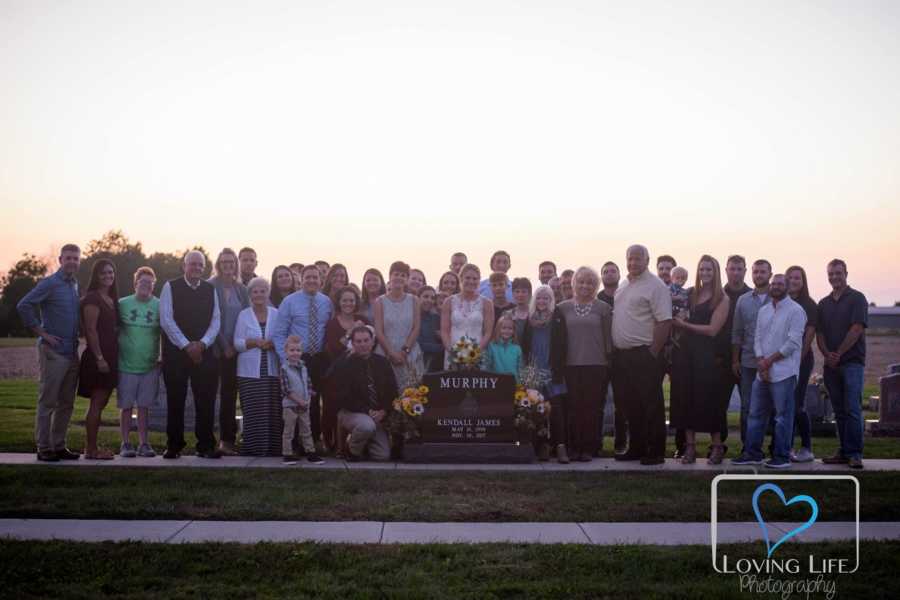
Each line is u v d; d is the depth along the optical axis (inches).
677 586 258.8
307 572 268.4
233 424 501.4
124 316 473.7
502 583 259.9
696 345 472.7
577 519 345.1
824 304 482.9
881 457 519.5
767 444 575.2
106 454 465.4
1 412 719.7
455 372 481.7
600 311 490.9
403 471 438.0
